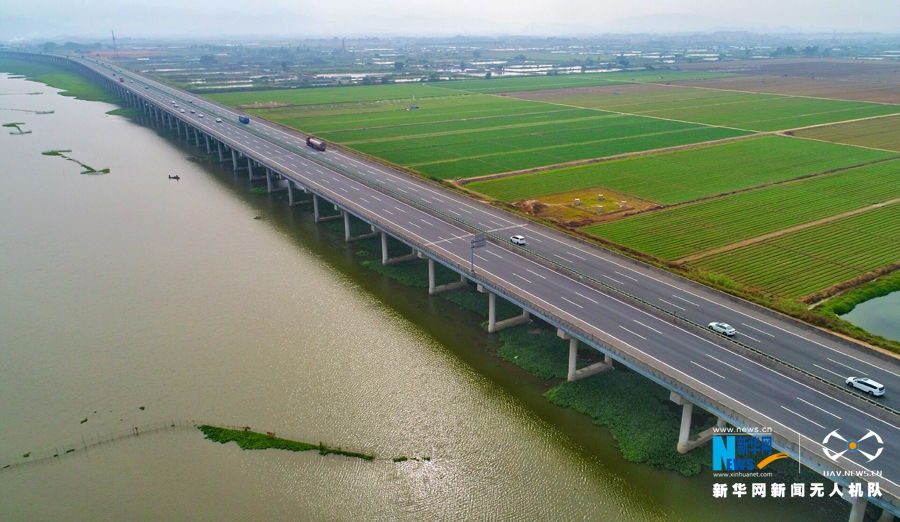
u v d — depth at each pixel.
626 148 195.12
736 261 104.19
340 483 59.62
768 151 187.00
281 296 99.56
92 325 90.50
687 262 103.62
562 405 70.12
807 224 122.44
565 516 55.59
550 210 133.25
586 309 78.56
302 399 72.19
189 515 55.91
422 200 130.75
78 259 115.81
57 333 88.25
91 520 55.72
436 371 77.62
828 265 102.81
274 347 83.81
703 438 63.00
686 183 153.38
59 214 143.25
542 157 184.12
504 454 63.06
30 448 65.00
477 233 107.88
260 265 112.62
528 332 86.38
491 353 81.81
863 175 157.62
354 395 72.94
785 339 72.06
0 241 125.38
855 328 80.44
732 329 72.19
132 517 55.81
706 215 128.38
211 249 120.75
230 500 57.62
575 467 61.06
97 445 65.25
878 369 65.56
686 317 77.12
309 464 61.97
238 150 176.00
